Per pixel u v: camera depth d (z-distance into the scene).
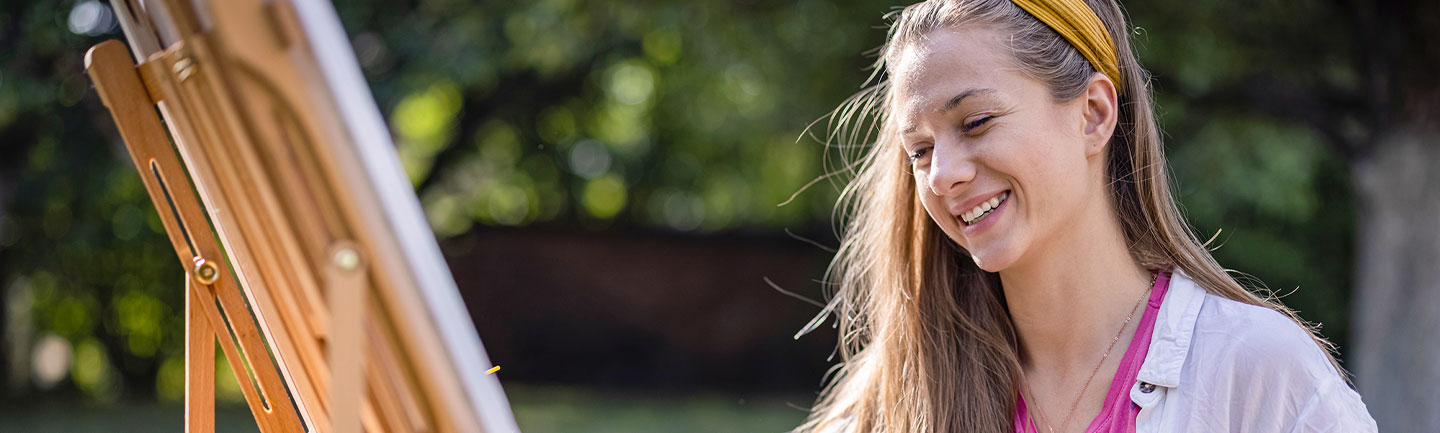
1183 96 6.29
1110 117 1.32
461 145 11.62
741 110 9.61
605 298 11.50
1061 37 1.29
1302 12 5.95
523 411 9.49
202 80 0.63
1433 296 5.87
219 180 0.64
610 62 10.38
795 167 11.22
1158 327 1.30
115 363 11.09
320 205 0.62
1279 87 6.37
